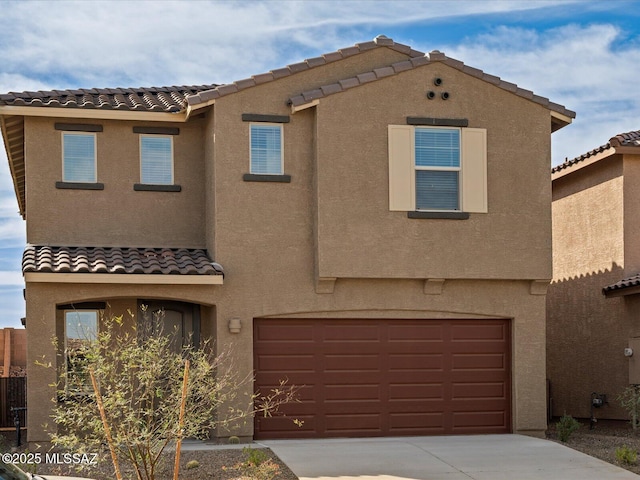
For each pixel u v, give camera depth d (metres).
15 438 19.25
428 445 17.03
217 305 17.58
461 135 18.39
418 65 18.22
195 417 13.43
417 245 18.06
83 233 18.64
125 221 18.86
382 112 18.06
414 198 18.11
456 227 18.27
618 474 14.52
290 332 18.11
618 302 22.14
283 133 18.16
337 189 17.78
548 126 18.83
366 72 18.70
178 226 19.09
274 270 17.89
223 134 17.84
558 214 25.67
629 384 21.50
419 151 18.22
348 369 18.25
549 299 26.11
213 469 14.47
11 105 17.81
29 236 18.38
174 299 17.64
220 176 17.78
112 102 19.00
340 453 16.03
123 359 12.84
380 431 18.27
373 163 17.97
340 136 17.86
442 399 18.58
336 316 18.20
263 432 17.83
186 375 12.55
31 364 16.69
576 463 15.30
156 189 19.00
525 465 15.11
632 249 22.00
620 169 22.22
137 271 16.81
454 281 18.55
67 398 16.41
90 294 17.02
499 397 18.84
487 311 18.72
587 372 23.56
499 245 18.42
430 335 18.64
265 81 18.08
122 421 13.27
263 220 17.94
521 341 18.81
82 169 18.78
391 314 18.41
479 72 18.45
